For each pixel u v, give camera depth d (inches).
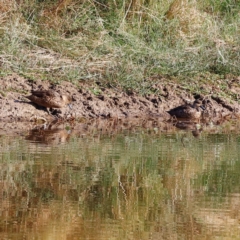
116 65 1416.1
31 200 716.7
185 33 1599.4
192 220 660.7
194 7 1630.2
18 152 945.5
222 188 780.0
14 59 1373.0
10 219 654.5
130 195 740.7
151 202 720.3
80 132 1142.3
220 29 1656.0
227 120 1349.7
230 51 1573.6
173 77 1455.5
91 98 1321.4
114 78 1392.7
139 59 1472.7
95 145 1015.6
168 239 609.9
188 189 769.6
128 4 1578.5
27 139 1056.2
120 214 674.8
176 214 679.1
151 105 1357.0
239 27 1680.6
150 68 1453.0
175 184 791.7
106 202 715.4
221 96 1419.8
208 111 1373.0
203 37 1583.4
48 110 1268.5
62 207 694.5
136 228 635.5
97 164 884.6
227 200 729.6
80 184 783.1
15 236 609.9
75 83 1358.3
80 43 1486.2
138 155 948.6
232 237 617.9
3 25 1460.4
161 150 992.2
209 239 609.3
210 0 1711.4
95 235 615.2
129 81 1390.3
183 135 1138.7
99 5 1581.0
